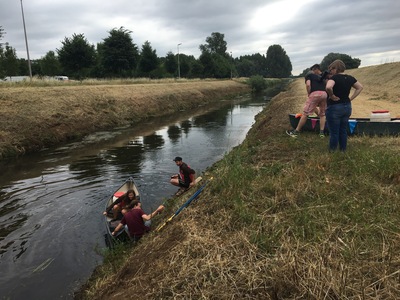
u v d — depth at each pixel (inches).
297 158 264.5
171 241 180.5
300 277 123.1
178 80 1927.9
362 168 213.6
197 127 820.6
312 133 372.5
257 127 625.9
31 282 213.0
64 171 449.7
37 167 472.4
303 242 145.5
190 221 187.9
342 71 248.5
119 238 247.6
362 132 338.3
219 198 203.8
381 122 328.5
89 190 373.7
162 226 221.0
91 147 601.6
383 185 192.7
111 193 362.6
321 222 159.3
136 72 1963.6
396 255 130.3
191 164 470.3
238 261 141.6
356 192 186.5
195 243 161.9
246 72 4697.3
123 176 421.7
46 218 304.0
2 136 548.7
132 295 149.7
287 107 643.5
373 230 148.1
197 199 227.1
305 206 179.0
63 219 301.6
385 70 1330.0
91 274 218.2
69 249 251.0
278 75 5502.0
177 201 279.6
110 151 567.2
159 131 767.1
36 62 2198.6
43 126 633.0
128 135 718.5
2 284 211.5
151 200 339.9
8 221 299.0
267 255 141.4
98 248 251.3
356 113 512.1
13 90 768.3
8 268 228.2
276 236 153.4
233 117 1010.7
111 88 1098.7
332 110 252.1
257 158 297.9
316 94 337.4
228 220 176.4
